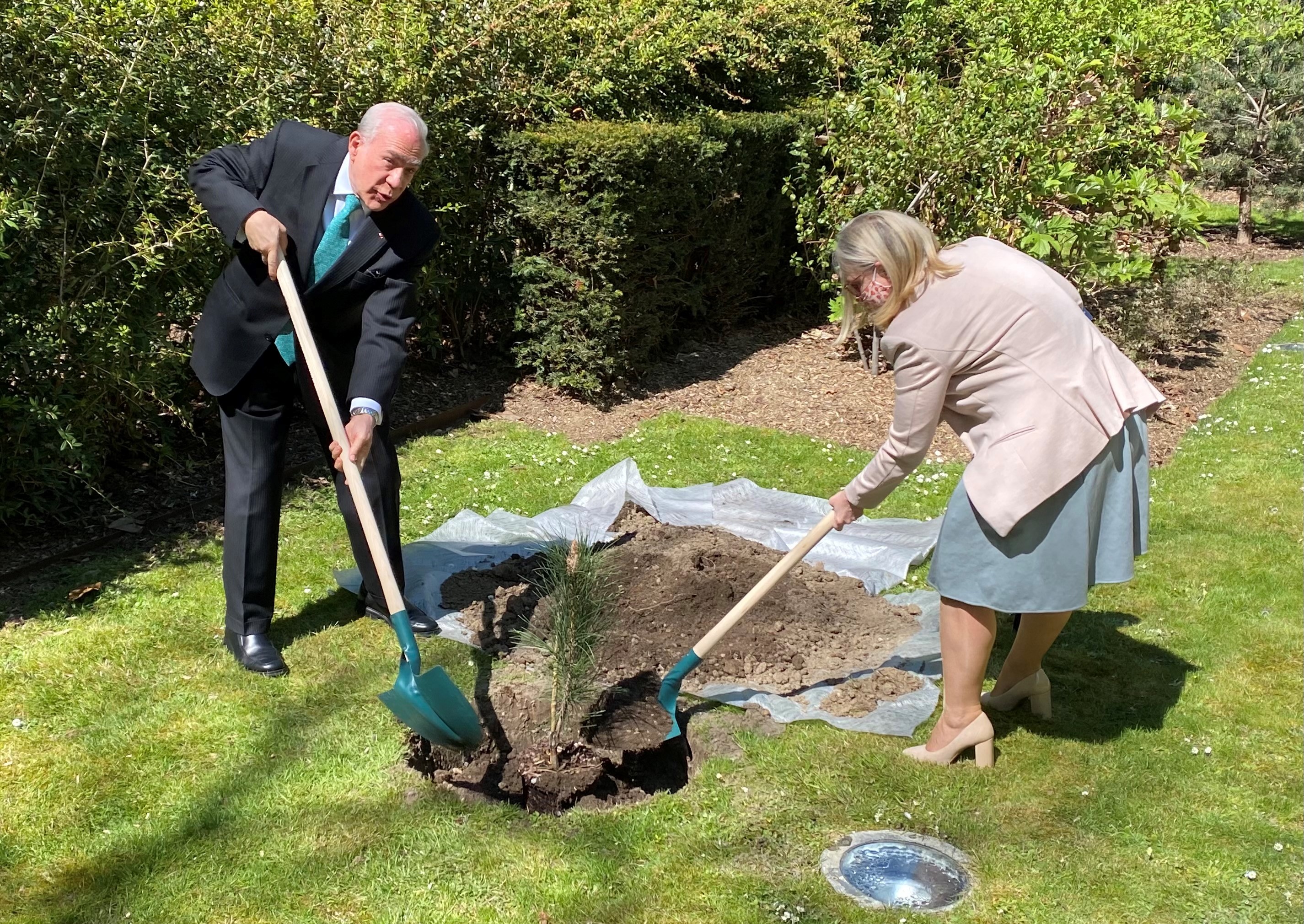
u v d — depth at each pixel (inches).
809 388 300.0
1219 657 166.7
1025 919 112.8
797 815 127.6
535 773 132.4
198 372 149.9
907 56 450.9
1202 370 328.2
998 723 148.3
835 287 329.1
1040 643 143.6
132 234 191.9
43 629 162.1
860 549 196.1
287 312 146.1
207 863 116.7
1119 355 130.1
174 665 154.3
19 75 176.2
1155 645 170.1
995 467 123.8
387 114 135.5
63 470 185.8
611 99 304.7
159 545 193.0
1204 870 120.7
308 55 233.1
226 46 215.5
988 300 123.1
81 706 143.4
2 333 172.4
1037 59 343.0
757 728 143.9
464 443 248.1
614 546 187.9
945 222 304.2
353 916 110.5
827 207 317.7
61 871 115.0
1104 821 128.5
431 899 112.9
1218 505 224.8
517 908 112.3
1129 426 130.4
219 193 140.6
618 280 273.1
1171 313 336.2
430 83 251.3
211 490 215.8
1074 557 126.2
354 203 142.6
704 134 298.4
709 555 179.3
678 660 157.9
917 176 305.6
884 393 297.6
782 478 236.8
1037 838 125.4
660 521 207.3
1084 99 332.8
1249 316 392.2
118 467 219.5
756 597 136.4
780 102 388.5
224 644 159.8
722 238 319.3
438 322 276.2
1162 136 338.6
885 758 138.1
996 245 130.5
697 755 140.3
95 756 133.5
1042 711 149.3
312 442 241.4
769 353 330.0
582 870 117.6
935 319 123.6
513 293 276.8
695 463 242.5
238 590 153.4
